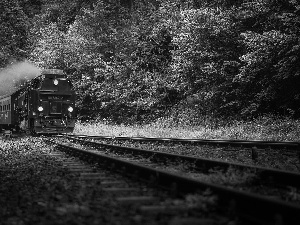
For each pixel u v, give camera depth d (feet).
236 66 80.43
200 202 17.65
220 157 39.06
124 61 110.63
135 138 60.29
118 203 18.51
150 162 35.32
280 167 31.86
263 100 76.28
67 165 34.01
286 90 73.92
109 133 87.56
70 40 124.06
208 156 39.78
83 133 94.84
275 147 42.19
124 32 119.75
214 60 84.84
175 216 16.12
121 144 55.83
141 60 109.09
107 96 112.27
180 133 75.10
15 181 26.12
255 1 79.20
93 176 27.43
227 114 84.58
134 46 112.68
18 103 99.60
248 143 44.65
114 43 120.57
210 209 17.34
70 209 17.38
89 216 16.40
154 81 101.71
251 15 78.64
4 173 29.96
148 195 20.52
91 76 120.16
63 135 80.28
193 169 30.76
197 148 47.14
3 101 111.55
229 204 16.87
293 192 20.76
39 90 85.66
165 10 107.45
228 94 82.12
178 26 99.91
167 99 105.91
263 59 71.46
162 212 16.66
